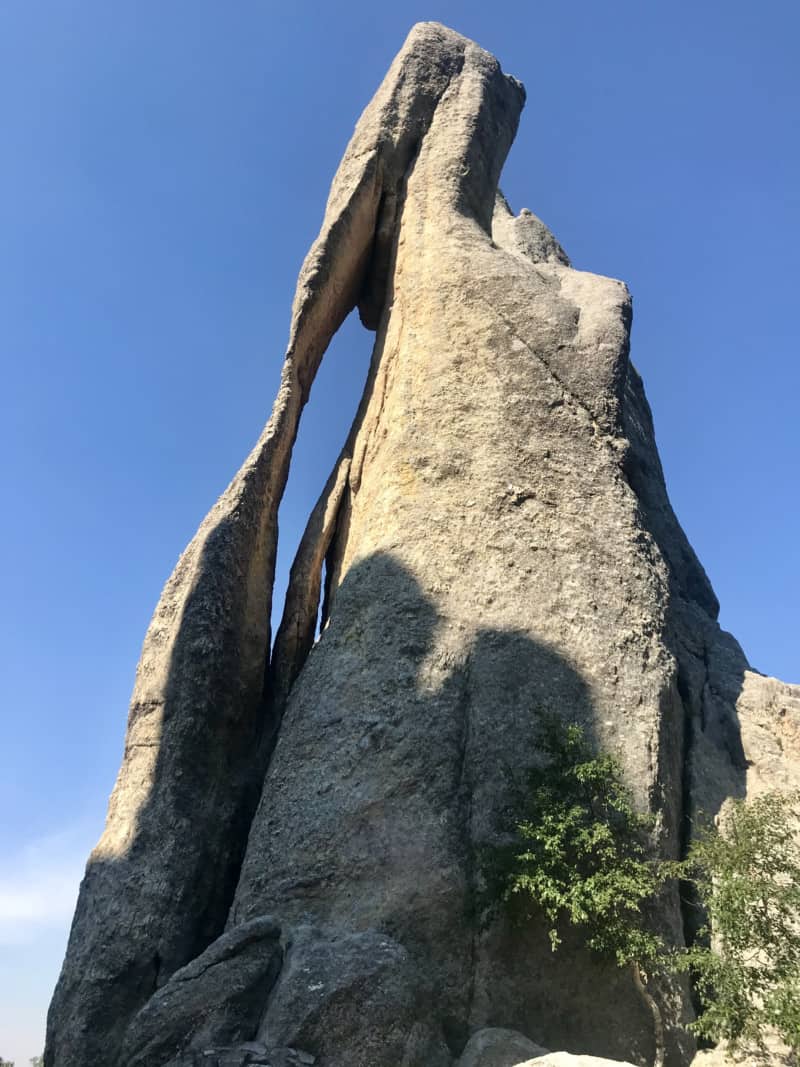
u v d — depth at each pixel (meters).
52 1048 16.84
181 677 19.75
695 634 23.30
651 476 28.89
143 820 18.53
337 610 20.16
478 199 27.88
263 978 15.01
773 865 14.80
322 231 26.56
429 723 17.92
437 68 29.91
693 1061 15.27
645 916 16.08
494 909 15.66
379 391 25.08
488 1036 14.41
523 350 23.22
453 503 21.00
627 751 17.91
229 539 21.33
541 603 19.53
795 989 13.42
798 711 21.09
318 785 17.58
